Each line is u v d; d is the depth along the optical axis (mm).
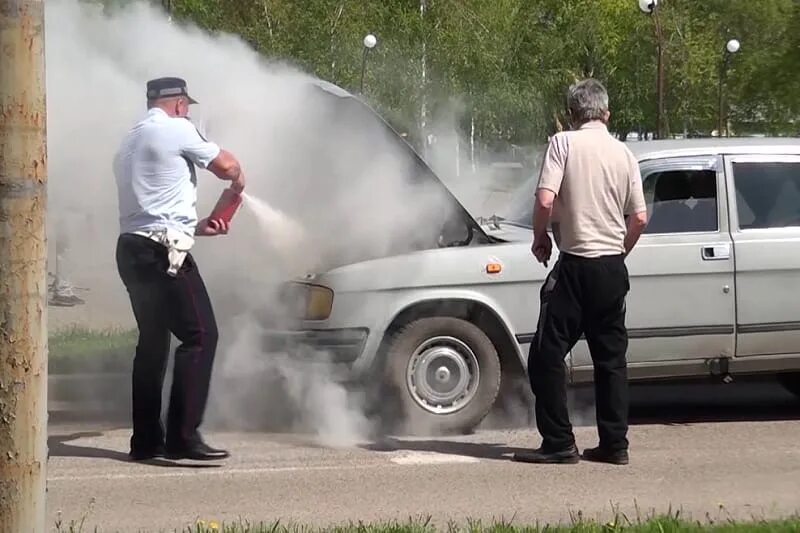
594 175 11438
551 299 11672
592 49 56812
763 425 13953
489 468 11703
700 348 13289
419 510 10156
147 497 10562
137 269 11469
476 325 13078
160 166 11383
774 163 13766
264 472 11539
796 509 10125
